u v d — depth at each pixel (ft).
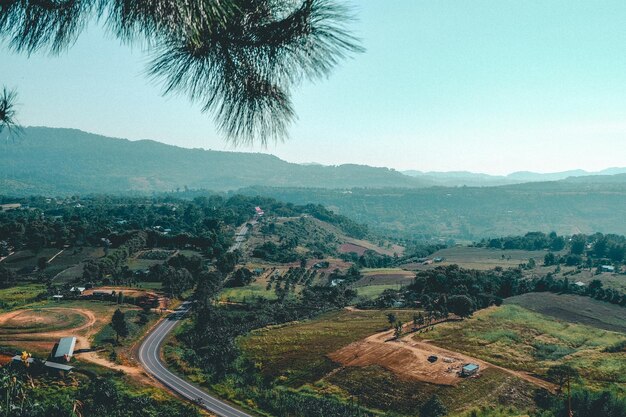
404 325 397.60
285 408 234.58
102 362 286.25
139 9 13.75
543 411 237.25
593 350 335.47
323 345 349.20
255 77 16.75
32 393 184.75
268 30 16.10
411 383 273.54
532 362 310.86
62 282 497.05
